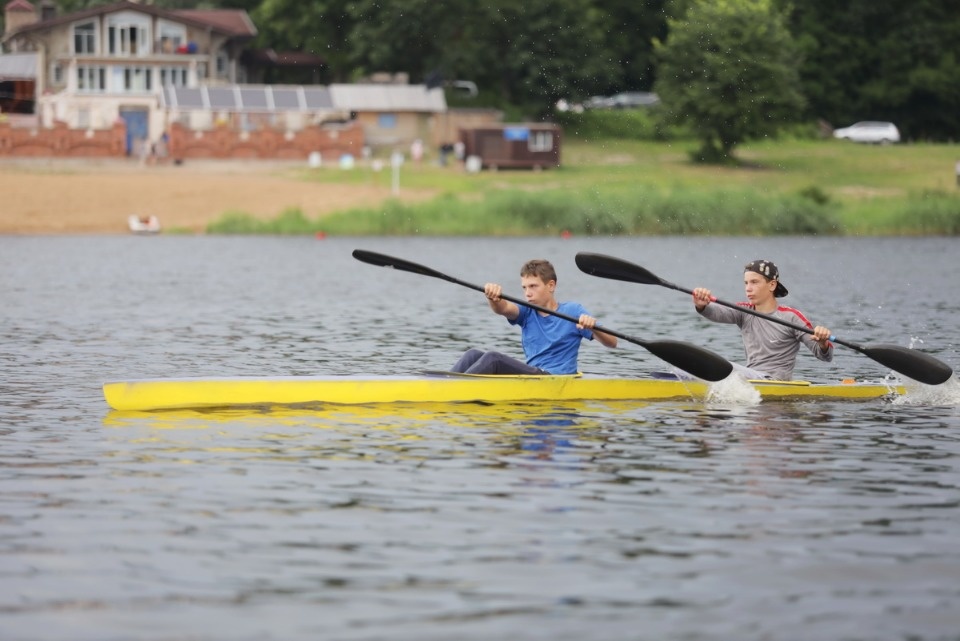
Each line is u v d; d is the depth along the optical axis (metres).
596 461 34.81
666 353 43.97
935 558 25.88
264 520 28.36
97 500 30.02
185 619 22.17
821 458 35.53
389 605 22.94
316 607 22.81
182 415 41.19
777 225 180.00
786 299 93.25
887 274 117.56
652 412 42.62
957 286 105.19
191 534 27.22
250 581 24.17
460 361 46.03
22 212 185.12
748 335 47.44
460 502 30.12
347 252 144.75
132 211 188.88
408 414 41.66
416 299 92.00
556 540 26.97
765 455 35.88
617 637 21.56
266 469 33.47
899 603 23.25
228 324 72.81
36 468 33.31
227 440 37.19
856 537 27.38
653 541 26.94
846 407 44.19
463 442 37.22
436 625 22.00
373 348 61.38
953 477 33.22
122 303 85.75
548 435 38.41
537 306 44.56
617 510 29.50
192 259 132.38
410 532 27.48
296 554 25.84
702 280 113.56
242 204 195.00
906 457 35.72
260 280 108.00
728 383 45.28
